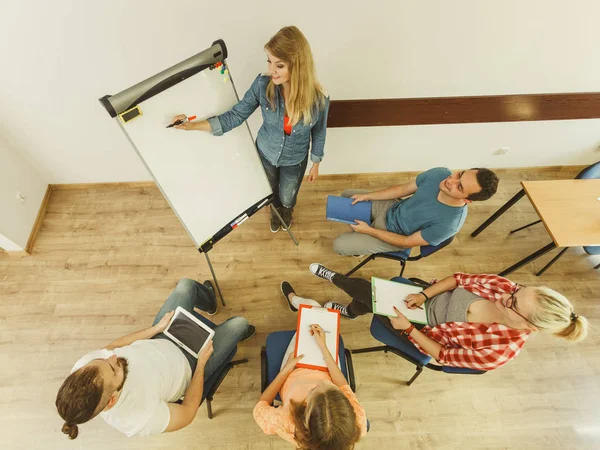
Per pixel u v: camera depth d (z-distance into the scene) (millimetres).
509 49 2059
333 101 2307
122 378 1256
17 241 2482
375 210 2197
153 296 2445
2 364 2176
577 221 2066
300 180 2346
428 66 2135
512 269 2430
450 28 1932
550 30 1962
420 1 1804
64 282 2479
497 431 2055
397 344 1787
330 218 2189
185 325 1649
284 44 1441
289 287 2424
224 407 2082
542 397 2150
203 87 1487
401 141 2721
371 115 2420
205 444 1983
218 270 2570
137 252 2617
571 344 2311
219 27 1865
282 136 1926
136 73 2068
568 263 2635
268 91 1655
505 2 1827
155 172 1519
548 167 3080
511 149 2869
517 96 2340
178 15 1797
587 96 2365
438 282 1808
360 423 1306
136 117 1343
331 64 2094
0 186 2352
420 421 2076
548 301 1344
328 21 1870
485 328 1536
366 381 2184
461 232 2793
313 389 1254
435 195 1889
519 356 2271
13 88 2094
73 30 1818
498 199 2957
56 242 2646
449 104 2371
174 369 1473
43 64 1973
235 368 2201
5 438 1970
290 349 1680
